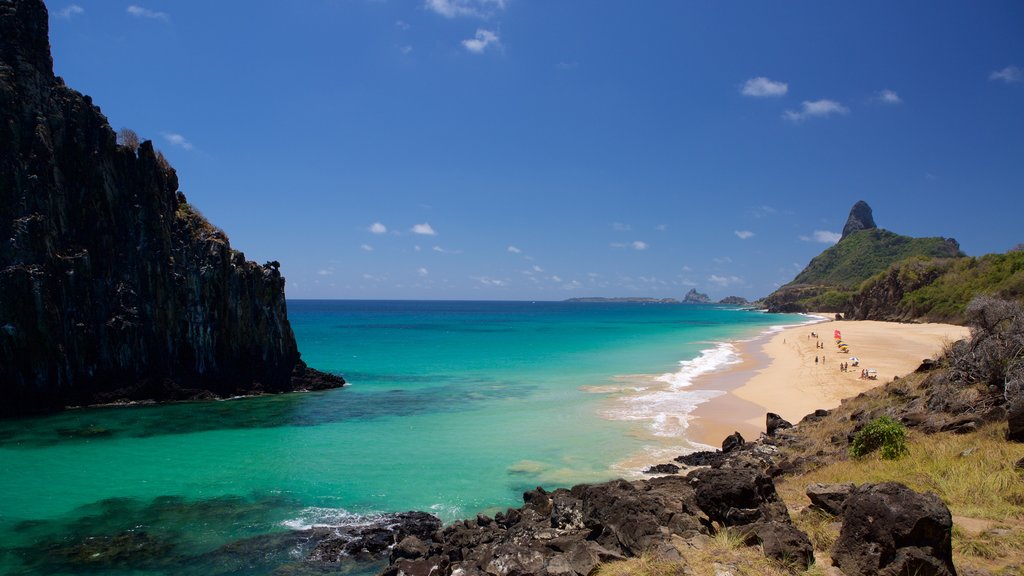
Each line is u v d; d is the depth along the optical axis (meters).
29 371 38.12
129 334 42.12
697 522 12.60
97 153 41.75
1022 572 9.24
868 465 17.09
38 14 40.19
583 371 55.84
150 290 43.38
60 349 39.06
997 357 21.08
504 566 11.80
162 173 45.56
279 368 48.66
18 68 38.75
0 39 38.47
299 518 19.94
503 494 22.05
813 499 12.98
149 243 43.75
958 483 13.53
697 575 10.07
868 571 9.31
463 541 16.19
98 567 16.58
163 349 43.78
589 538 13.38
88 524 19.48
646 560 11.02
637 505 13.16
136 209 43.47
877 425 18.38
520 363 62.84
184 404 41.94
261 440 30.45
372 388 47.28
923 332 97.31
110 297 42.09
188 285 44.94
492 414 36.03
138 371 42.72
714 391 43.25
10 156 37.81
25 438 31.27
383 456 27.09
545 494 18.28
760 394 41.75
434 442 29.50
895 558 9.22
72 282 39.78
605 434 30.67
